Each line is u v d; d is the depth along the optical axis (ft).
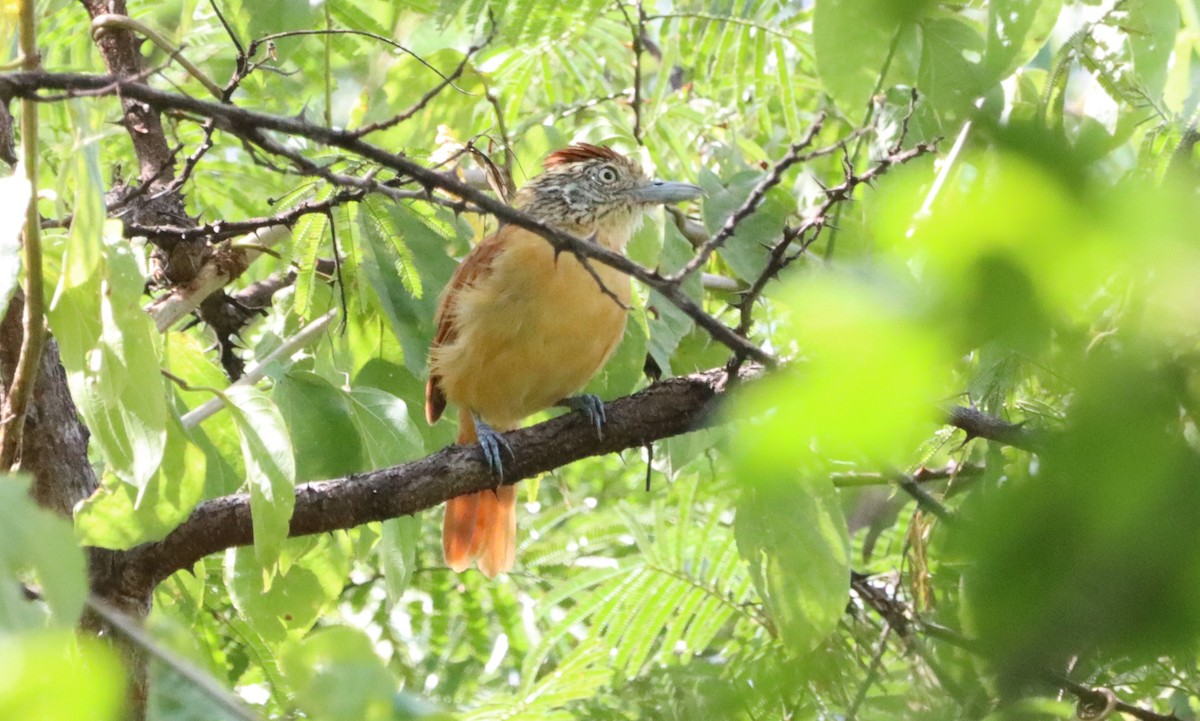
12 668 9.07
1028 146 7.88
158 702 13.87
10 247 18.08
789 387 8.30
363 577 41.65
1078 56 25.00
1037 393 21.66
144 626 14.19
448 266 30.91
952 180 12.12
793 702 17.52
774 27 40.65
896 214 9.45
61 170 21.01
